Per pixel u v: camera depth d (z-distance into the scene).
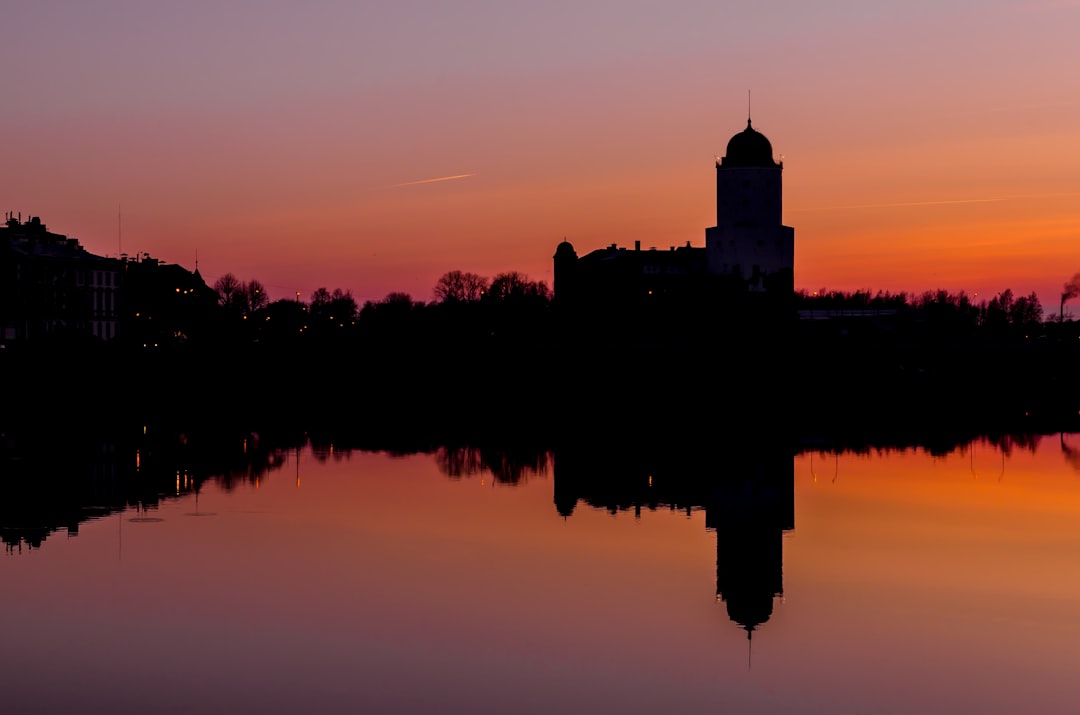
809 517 107.50
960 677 67.25
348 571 85.56
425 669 67.50
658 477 129.00
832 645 72.00
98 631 72.44
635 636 73.12
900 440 166.88
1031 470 137.75
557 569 87.06
